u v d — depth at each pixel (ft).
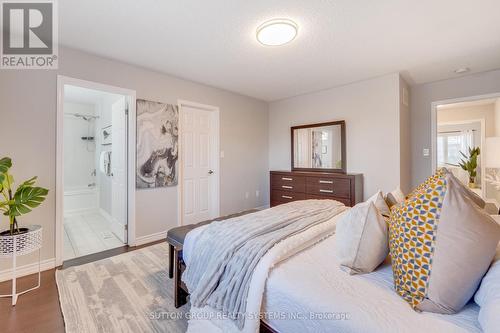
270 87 12.79
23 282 6.84
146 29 7.03
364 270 3.67
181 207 11.38
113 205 11.31
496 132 15.35
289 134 15.08
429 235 2.99
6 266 7.01
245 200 14.73
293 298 3.31
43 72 7.59
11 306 5.72
